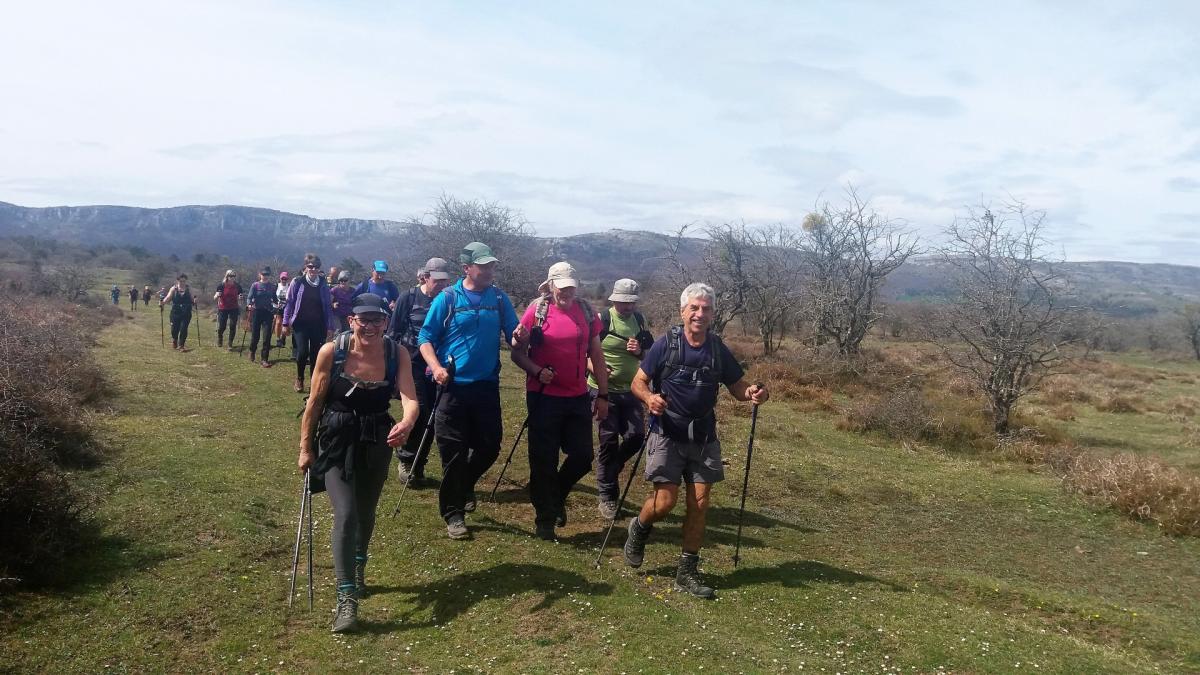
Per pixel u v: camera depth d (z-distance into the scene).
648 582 5.33
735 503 8.34
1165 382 29.09
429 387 7.36
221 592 4.75
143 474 6.89
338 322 12.69
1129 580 7.11
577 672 3.99
